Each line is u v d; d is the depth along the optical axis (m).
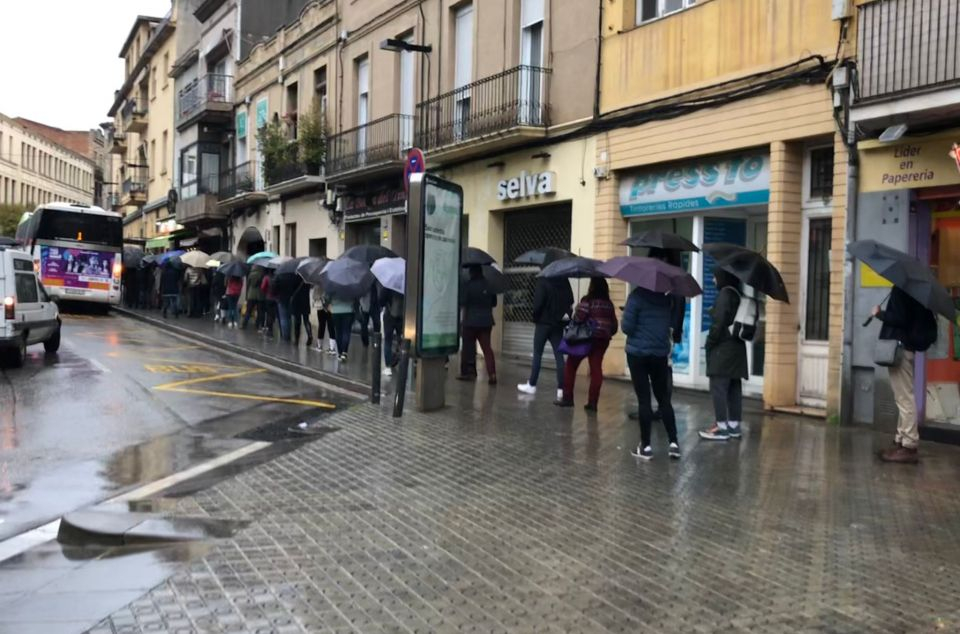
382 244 21.14
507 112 15.50
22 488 6.83
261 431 9.26
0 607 4.26
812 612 4.31
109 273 28.73
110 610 4.20
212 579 4.62
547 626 4.07
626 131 13.10
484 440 8.53
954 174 8.71
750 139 10.99
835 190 9.85
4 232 67.00
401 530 5.58
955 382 9.00
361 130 22.22
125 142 58.94
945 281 9.12
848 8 9.64
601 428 9.27
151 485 6.86
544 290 11.34
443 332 10.34
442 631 3.99
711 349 8.80
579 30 14.15
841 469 7.50
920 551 5.31
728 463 7.68
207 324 23.81
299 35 26.09
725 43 11.41
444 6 18.14
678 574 4.83
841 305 9.75
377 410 10.23
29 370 13.57
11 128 74.50
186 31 42.09
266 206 29.12
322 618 4.11
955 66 8.48
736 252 8.43
